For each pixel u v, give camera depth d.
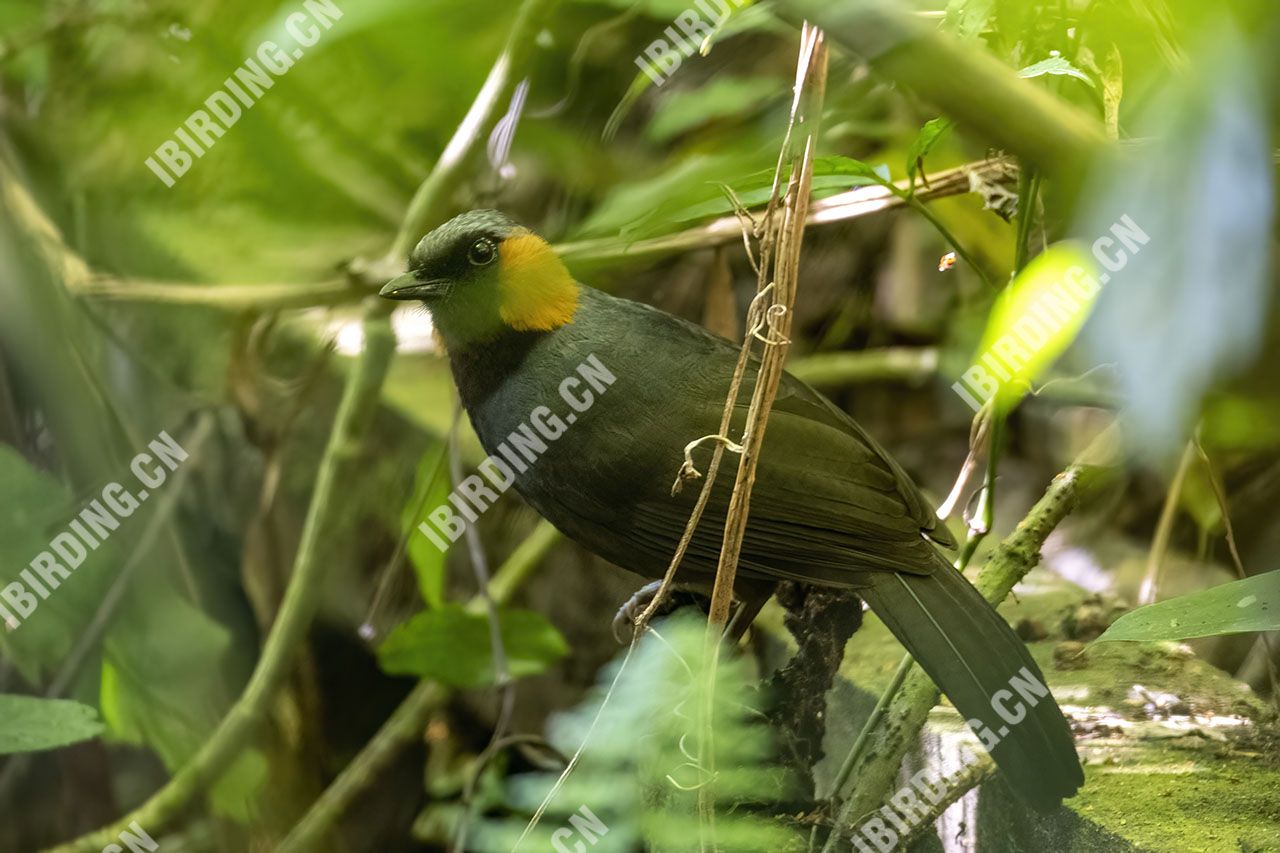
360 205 9.91
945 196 7.43
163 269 9.87
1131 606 8.07
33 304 8.24
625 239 6.91
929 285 10.81
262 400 9.40
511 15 8.77
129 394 9.73
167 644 8.91
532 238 6.84
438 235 6.84
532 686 10.44
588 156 9.66
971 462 6.40
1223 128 2.08
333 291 8.13
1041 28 5.60
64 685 8.59
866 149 8.95
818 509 6.19
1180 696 6.68
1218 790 5.59
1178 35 4.29
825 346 11.24
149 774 10.21
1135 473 9.51
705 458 6.41
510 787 8.81
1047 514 6.18
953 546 6.31
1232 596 4.62
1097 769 5.88
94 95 9.45
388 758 9.73
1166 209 2.16
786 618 6.95
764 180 6.24
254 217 9.95
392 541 10.86
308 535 8.31
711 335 6.93
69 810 10.05
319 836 9.48
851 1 3.26
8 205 8.26
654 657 6.50
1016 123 3.08
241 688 10.12
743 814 6.32
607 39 9.65
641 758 6.33
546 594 10.59
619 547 6.84
